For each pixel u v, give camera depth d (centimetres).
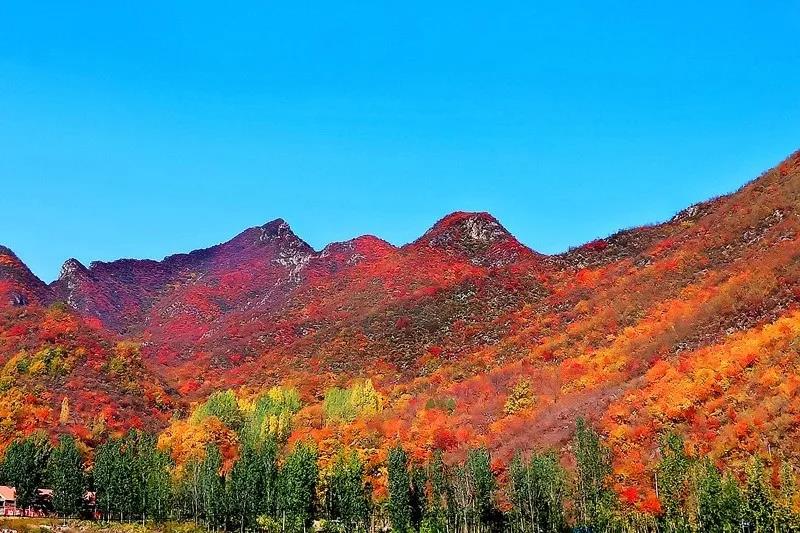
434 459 10638
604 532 8344
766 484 7369
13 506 12125
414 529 9531
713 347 11644
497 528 9562
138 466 12088
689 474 8169
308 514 10438
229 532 11100
